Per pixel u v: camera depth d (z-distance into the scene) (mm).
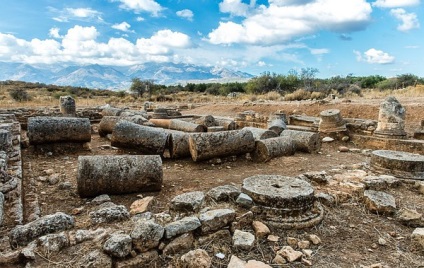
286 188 4949
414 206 5500
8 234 3568
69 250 3406
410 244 4289
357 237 4461
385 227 4789
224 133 8078
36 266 3117
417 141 9664
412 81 37312
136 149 8414
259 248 3979
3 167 4844
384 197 5469
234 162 8305
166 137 8258
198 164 7930
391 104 10336
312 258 3865
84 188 5148
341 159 8992
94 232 3719
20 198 4504
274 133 10117
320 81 38250
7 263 3172
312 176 6406
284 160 8430
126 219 4219
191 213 4445
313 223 4586
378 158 7090
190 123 12773
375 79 45500
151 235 3613
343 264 3781
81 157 5395
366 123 11406
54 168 7328
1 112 15406
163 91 50031
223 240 4094
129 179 5410
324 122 12086
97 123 16297
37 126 8492
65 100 15000
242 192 5023
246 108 21609
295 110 18344
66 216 3885
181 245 3807
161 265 3619
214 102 30672
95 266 3215
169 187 6082
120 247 3383
